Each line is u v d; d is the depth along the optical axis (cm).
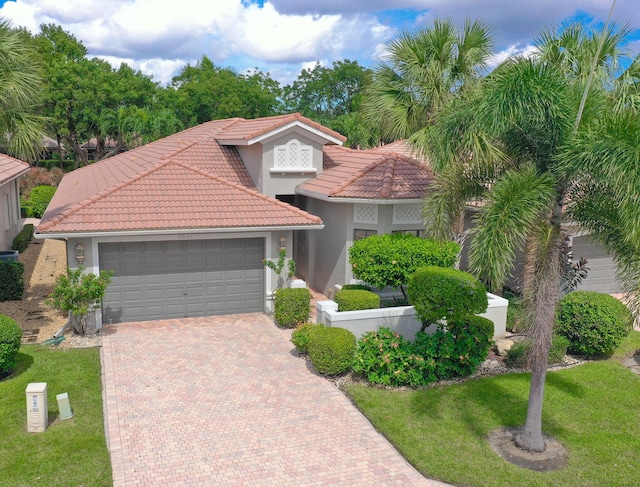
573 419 1128
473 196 1190
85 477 892
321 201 2059
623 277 1007
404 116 1708
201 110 6725
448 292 1184
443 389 1255
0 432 1016
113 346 1481
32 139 1586
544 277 995
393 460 984
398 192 1772
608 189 953
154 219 1614
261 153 2034
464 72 1670
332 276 2002
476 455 995
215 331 1627
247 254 1778
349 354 1291
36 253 2639
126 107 5844
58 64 5416
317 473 937
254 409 1153
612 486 910
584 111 944
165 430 1059
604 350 1431
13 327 1239
